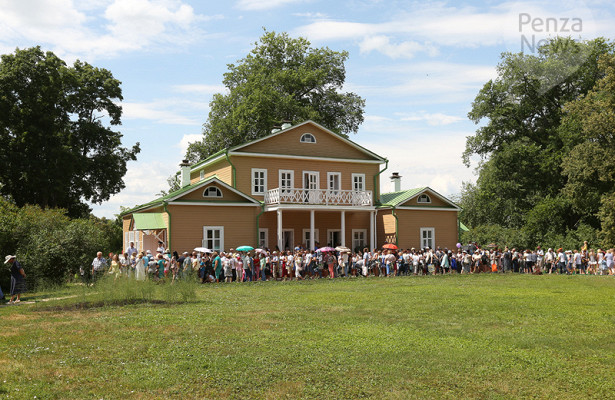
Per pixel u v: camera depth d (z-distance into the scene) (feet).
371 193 116.88
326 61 177.88
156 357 31.65
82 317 46.16
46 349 33.47
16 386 26.21
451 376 27.96
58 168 139.13
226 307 52.49
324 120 177.27
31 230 82.12
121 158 162.81
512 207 158.40
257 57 178.19
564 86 154.30
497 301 56.44
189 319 44.62
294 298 60.59
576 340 36.09
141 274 68.64
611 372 28.60
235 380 27.22
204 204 102.32
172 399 24.62
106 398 24.67
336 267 100.17
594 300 57.31
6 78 136.77
